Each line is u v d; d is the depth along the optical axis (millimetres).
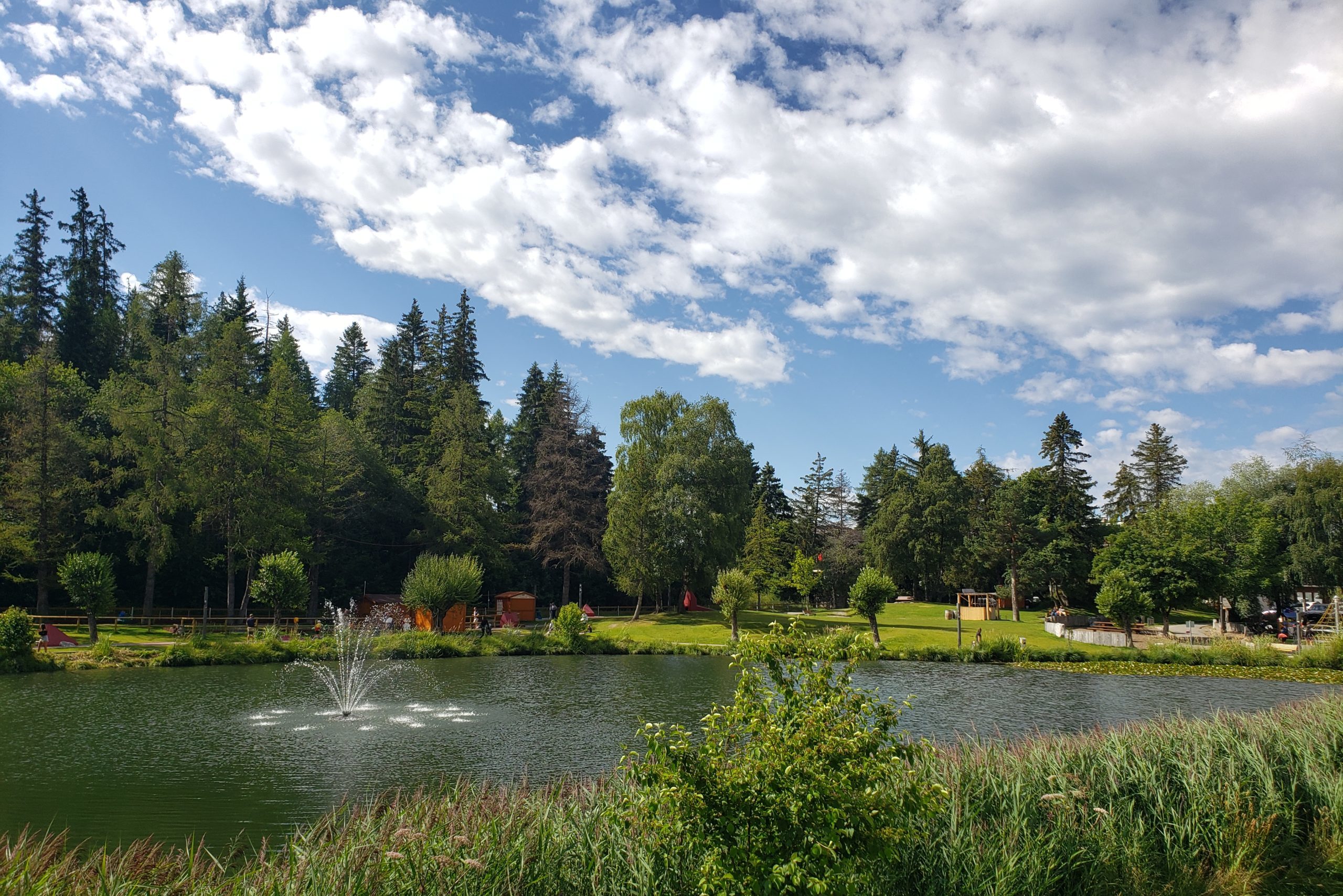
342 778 17156
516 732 22422
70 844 12609
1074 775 10812
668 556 64875
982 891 8266
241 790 16078
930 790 6598
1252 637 54188
